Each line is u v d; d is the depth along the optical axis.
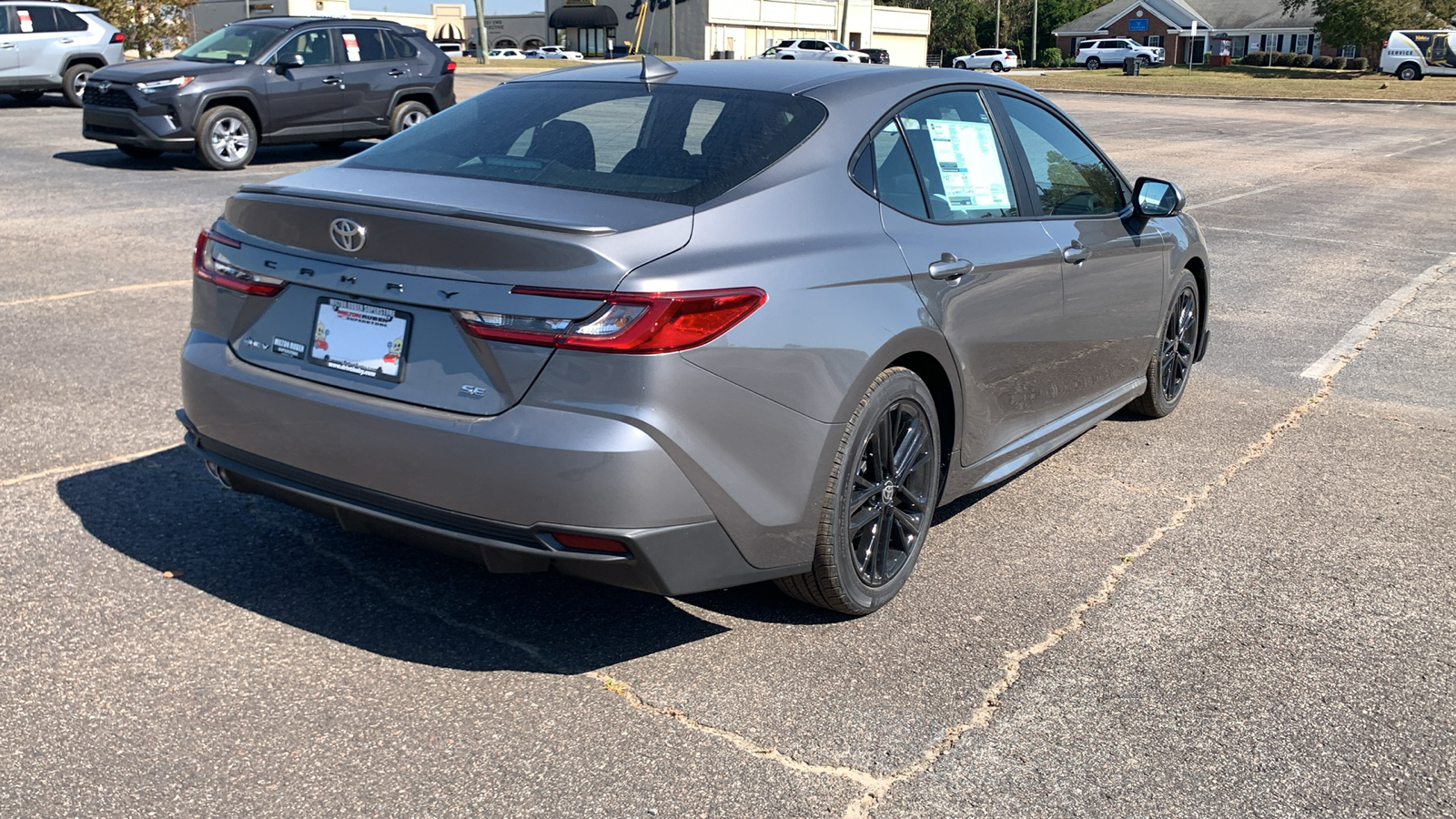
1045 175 4.23
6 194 11.35
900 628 3.35
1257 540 4.06
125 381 5.48
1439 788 2.65
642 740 2.76
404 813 2.46
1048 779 2.65
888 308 3.20
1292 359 6.70
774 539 2.98
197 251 3.36
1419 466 4.89
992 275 3.64
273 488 3.12
